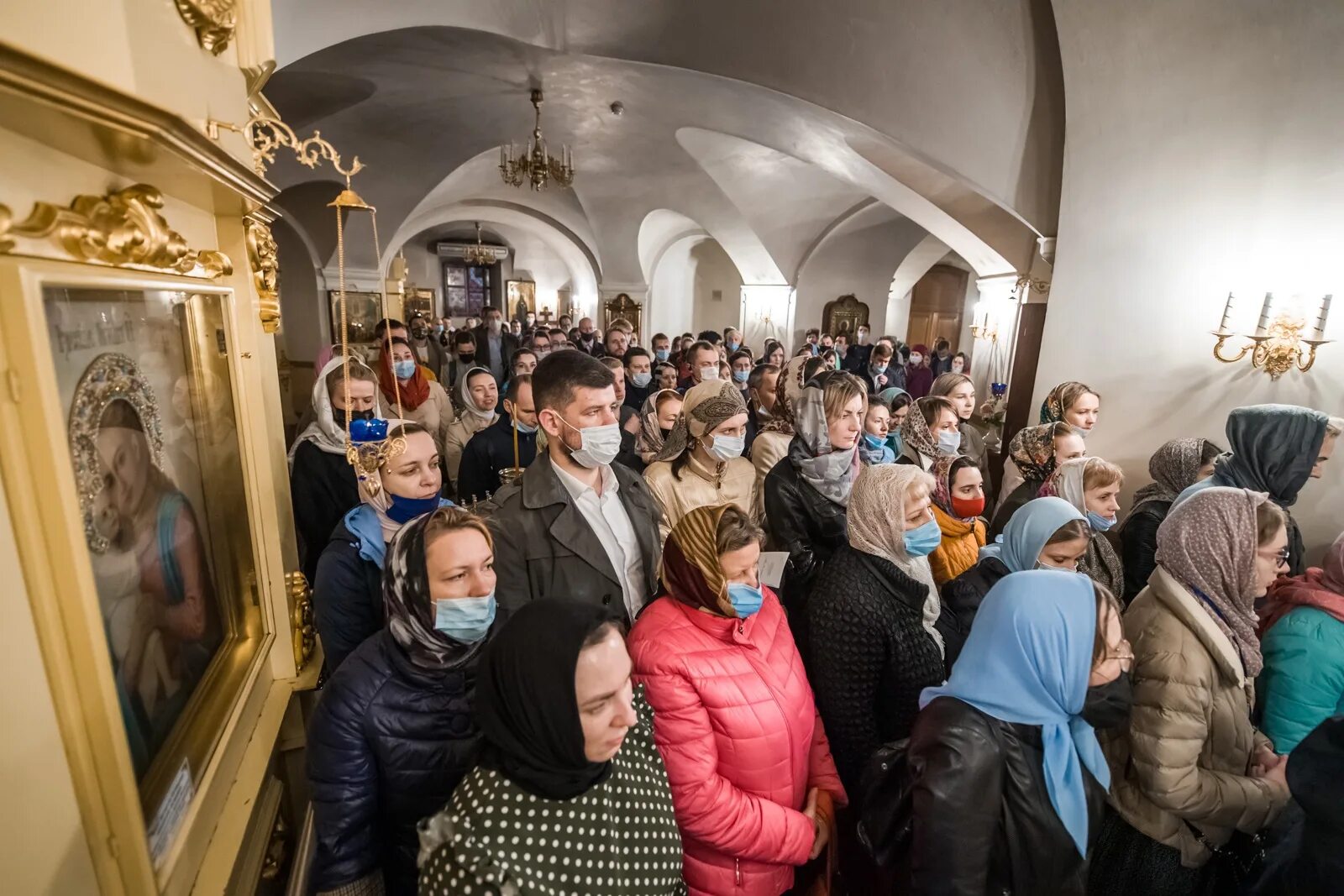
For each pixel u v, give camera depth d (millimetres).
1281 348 2918
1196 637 1239
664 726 1168
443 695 1099
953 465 2221
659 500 2148
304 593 1511
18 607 594
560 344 6820
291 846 1387
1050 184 3600
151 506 877
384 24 3076
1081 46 3143
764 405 3652
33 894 589
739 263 10133
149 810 786
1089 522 2066
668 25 3893
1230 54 2873
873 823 1155
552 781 784
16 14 545
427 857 770
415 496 1531
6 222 559
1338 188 2781
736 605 1214
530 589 1430
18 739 581
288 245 8461
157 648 874
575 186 9492
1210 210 3098
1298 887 878
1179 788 1169
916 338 12914
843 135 4406
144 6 757
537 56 4633
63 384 665
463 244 13016
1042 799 999
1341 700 1349
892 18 3486
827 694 1470
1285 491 2205
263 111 1259
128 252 752
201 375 1056
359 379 2041
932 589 1654
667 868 913
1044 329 3686
